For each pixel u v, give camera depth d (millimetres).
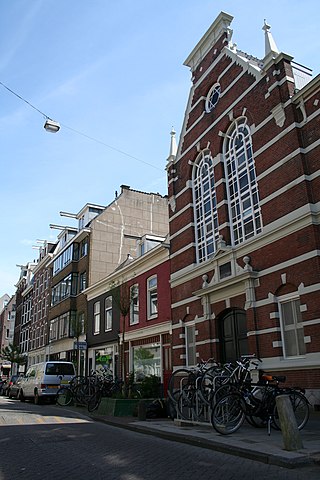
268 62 14906
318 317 11648
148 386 15234
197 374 10922
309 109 13312
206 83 18844
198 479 5773
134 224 33719
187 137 19922
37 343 44562
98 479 5832
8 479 5941
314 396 11430
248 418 9820
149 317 22000
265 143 14703
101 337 27328
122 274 25422
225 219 16250
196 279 17625
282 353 12867
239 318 15141
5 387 31703
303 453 6762
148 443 8758
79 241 33906
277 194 13773
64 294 35000
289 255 12977
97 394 16312
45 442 8914
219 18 18484
